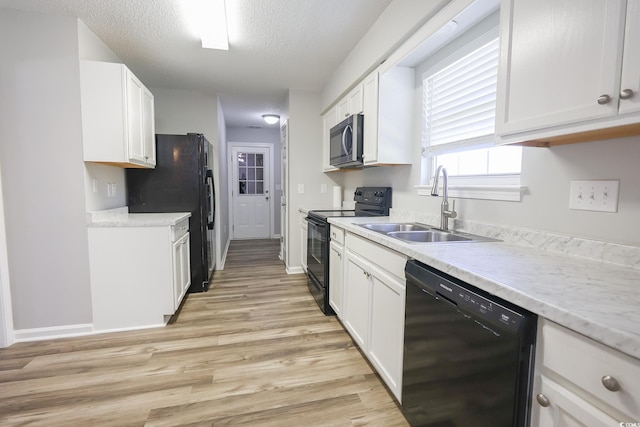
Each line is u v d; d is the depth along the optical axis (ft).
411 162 7.70
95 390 5.49
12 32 6.76
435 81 6.88
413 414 4.35
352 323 6.97
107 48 8.65
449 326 3.56
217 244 13.64
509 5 3.60
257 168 21.76
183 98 12.73
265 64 9.99
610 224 3.53
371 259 5.85
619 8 2.52
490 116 5.48
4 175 6.93
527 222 4.58
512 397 2.67
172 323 8.25
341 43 8.57
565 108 2.99
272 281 12.03
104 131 7.26
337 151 10.08
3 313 6.93
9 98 6.84
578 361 2.19
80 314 7.55
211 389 5.56
